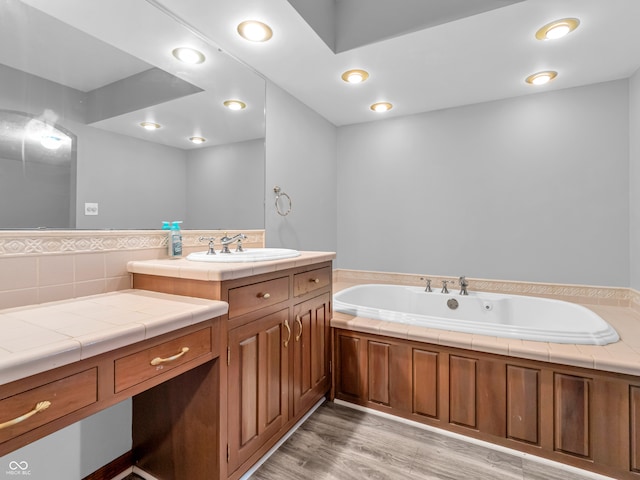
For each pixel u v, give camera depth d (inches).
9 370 26.1
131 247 58.1
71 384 31.2
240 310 51.8
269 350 58.6
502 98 102.1
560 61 79.7
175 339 41.5
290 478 56.3
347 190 128.3
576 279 94.9
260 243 88.5
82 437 52.2
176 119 65.9
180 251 64.2
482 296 99.6
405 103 106.3
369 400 77.0
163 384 54.2
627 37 69.2
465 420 66.8
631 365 54.1
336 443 65.7
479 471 58.3
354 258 127.7
